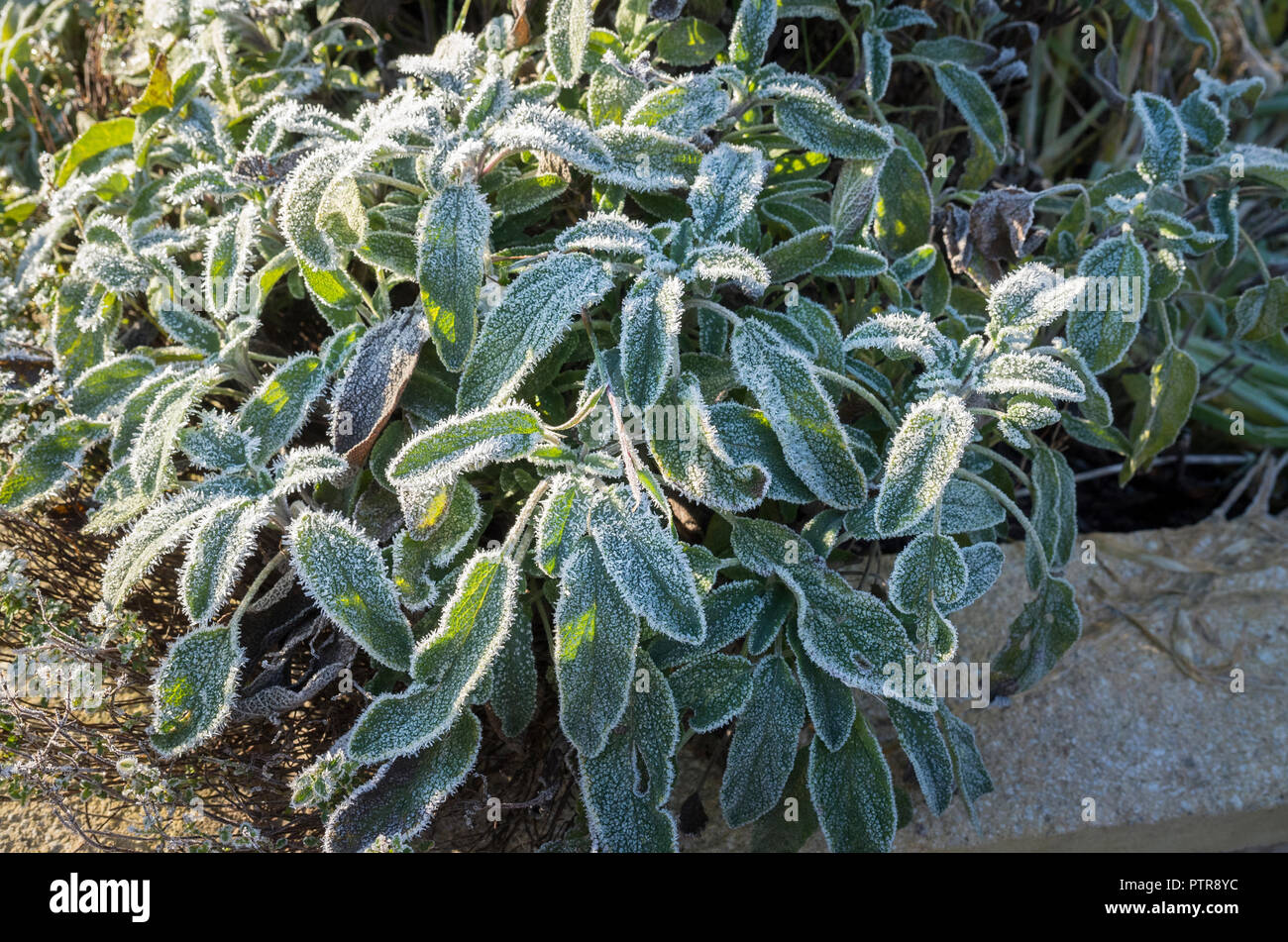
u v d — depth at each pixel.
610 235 0.56
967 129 0.75
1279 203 0.72
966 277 0.74
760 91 0.62
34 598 0.59
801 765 0.60
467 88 0.58
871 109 0.69
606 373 0.55
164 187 0.66
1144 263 0.62
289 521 0.57
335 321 0.61
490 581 0.54
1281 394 0.83
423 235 0.55
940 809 0.58
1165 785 0.66
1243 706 0.69
